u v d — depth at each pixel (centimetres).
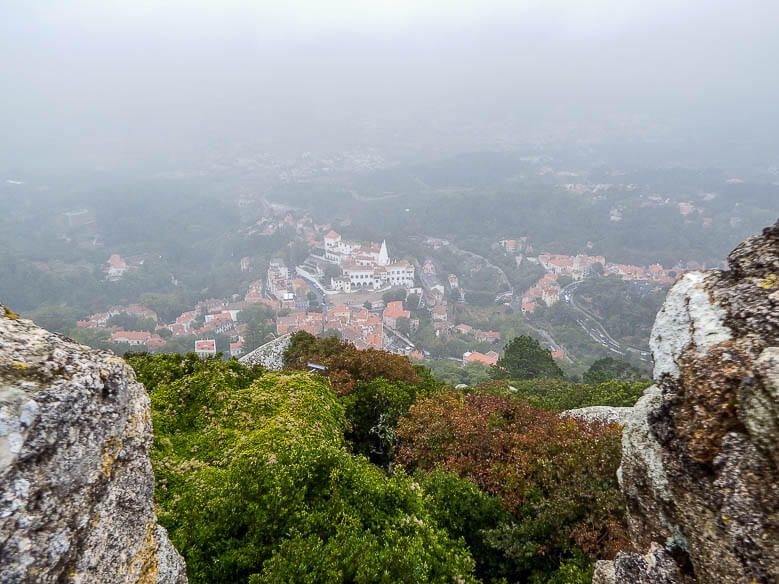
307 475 910
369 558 717
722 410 430
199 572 727
